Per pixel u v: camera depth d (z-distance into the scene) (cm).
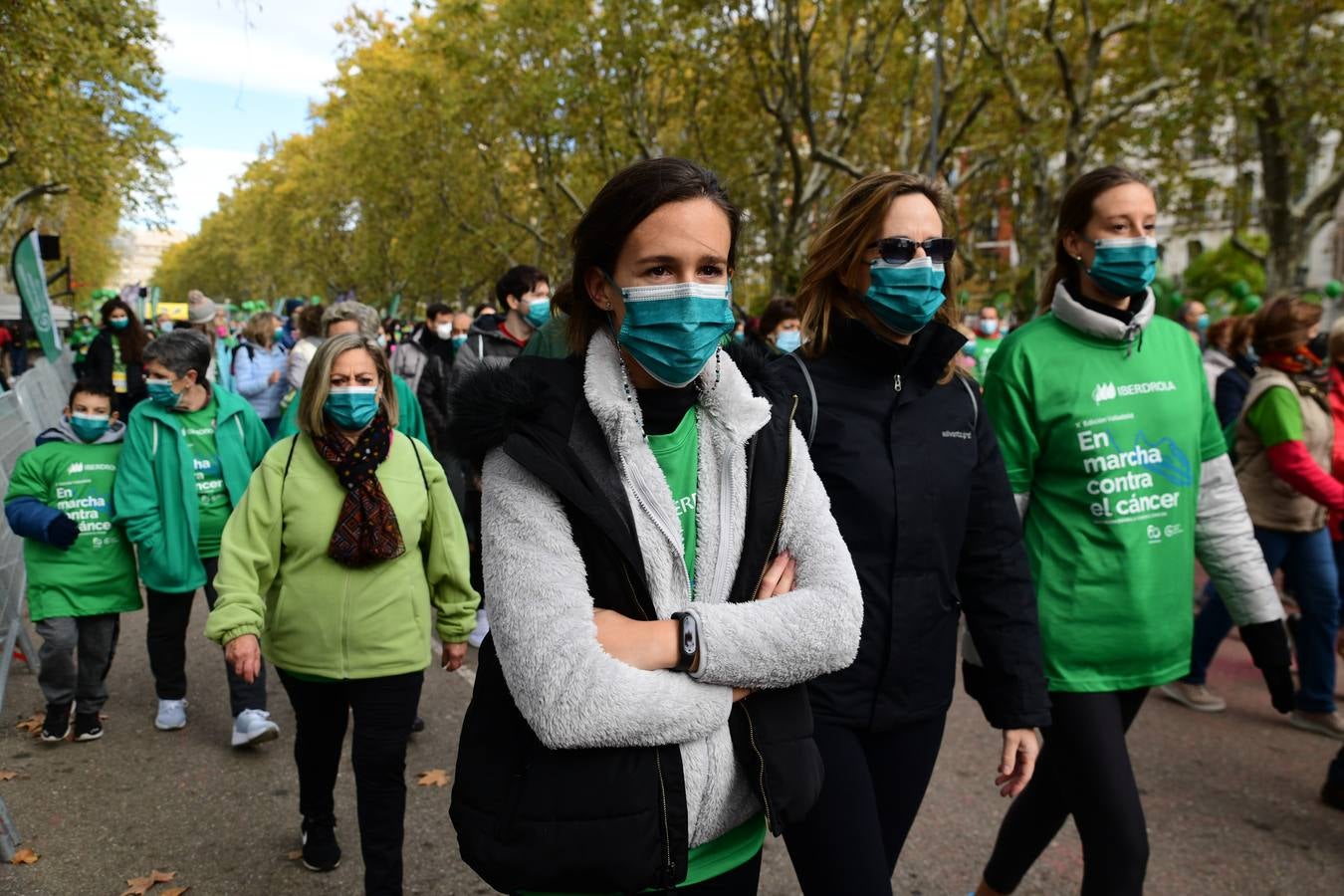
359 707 289
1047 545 251
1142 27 1470
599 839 134
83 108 1594
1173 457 249
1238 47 1538
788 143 1645
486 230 3141
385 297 5078
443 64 2767
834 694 203
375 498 295
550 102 2008
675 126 2216
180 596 433
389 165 3397
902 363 218
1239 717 471
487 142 2694
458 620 316
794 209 1709
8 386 720
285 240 6247
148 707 469
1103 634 242
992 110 1981
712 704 139
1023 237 2150
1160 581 246
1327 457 462
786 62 1563
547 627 134
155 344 410
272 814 362
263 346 897
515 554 139
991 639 221
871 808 196
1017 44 1606
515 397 143
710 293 146
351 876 321
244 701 413
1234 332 576
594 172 2247
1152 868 332
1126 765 234
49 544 411
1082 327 251
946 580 214
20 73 1182
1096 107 1862
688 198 145
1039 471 254
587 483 143
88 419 412
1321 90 1620
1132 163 2105
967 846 346
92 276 5172
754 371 165
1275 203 1767
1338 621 450
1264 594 256
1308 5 1611
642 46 1742
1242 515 261
